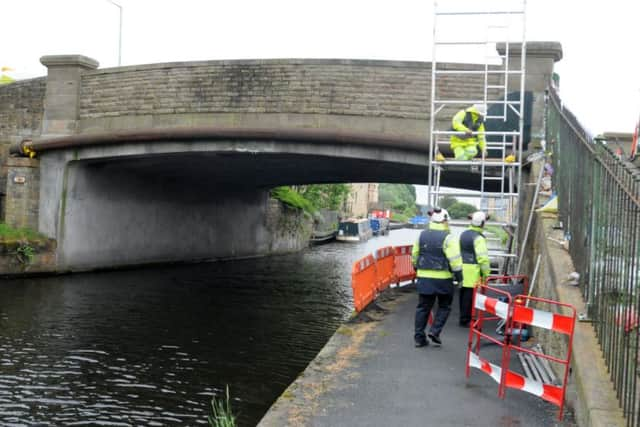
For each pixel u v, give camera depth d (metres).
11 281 20.28
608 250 5.84
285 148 18.14
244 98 18.28
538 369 7.11
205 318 16.39
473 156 12.75
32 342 12.98
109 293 19.31
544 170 12.37
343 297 21.17
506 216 12.75
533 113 15.23
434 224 8.50
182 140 19.30
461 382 6.87
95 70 20.73
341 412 5.91
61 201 21.84
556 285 7.52
